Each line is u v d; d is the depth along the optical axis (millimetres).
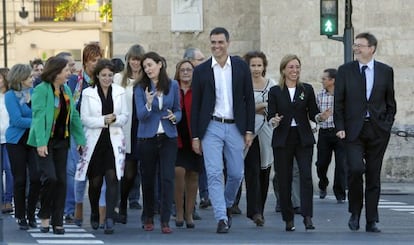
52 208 23000
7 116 27641
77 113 22922
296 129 23141
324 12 36344
